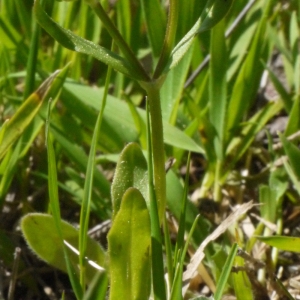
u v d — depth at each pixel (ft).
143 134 1.00
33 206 1.00
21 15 1.11
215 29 0.99
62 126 1.01
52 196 0.75
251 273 0.86
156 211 0.73
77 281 0.74
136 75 0.74
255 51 1.03
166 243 0.77
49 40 1.20
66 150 0.95
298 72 1.09
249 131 1.04
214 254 0.84
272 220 0.94
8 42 1.09
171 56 0.75
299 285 0.87
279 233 0.95
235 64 1.10
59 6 1.16
